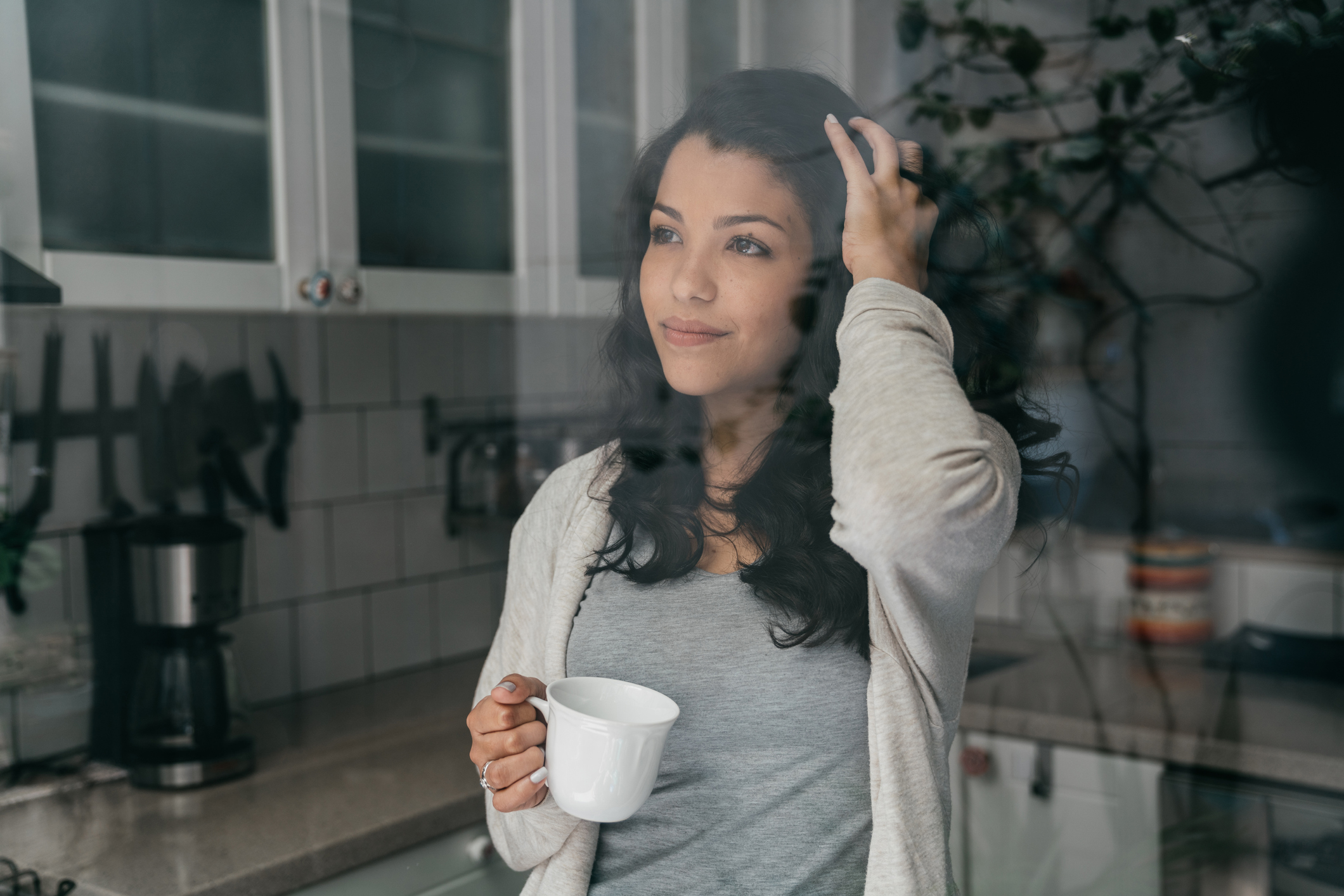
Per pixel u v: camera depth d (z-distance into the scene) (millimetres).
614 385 790
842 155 689
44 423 1079
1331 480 1140
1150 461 1195
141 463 1131
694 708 629
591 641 667
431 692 1195
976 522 530
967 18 940
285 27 1112
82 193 1031
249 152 1115
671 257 741
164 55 1062
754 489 672
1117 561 1272
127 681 1097
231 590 1133
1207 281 1044
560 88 1083
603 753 543
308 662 1214
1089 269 1033
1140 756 1120
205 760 1083
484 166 1122
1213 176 968
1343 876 1017
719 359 719
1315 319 1042
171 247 1072
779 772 616
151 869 930
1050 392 1050
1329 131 932
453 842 1036
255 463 1188
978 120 954
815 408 702
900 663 600
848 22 962
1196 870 1092
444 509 1188
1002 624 1352
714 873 620
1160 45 930
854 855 609
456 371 1164
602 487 721
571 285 1089
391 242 1157
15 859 963
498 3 1111
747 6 992
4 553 1061
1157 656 1251
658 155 769
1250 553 1209
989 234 930
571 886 654
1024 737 1190
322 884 964
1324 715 1087
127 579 1101
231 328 1177
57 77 1014
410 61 1145
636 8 1040
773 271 713
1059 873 1164
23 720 1072
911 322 583
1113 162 982
